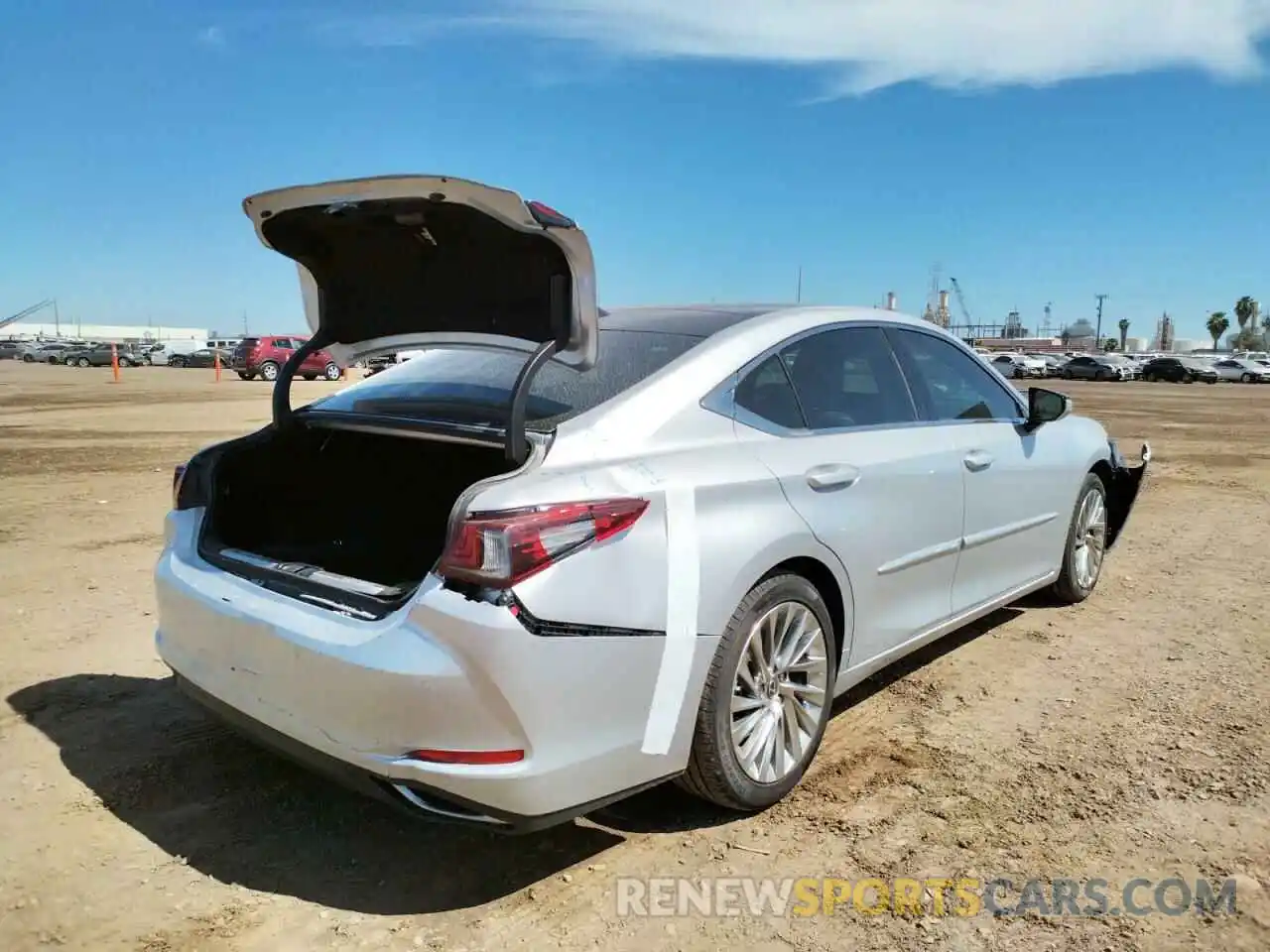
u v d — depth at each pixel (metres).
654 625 2.78
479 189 2.67
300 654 2.73
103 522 8.03
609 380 3.22
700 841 3.11
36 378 39.22
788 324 3.67
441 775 2.53
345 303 3.55
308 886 2.87
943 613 4.20
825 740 3.84
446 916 2.72
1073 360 55.56
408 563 3.63
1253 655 4.77
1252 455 13.46
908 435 3.92
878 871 2.94
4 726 3.96
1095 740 3.81
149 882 2.88
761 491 3.15
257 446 3.65
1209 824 3.18
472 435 2.97
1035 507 4.85
